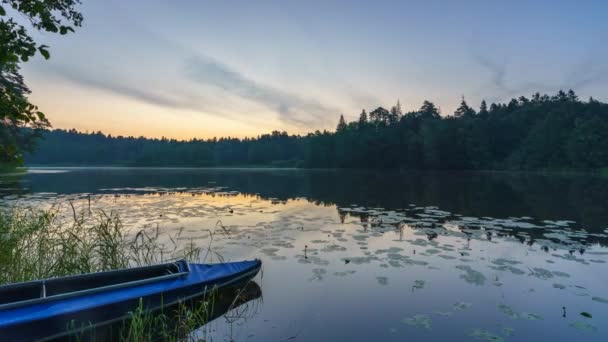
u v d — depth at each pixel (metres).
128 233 8.95
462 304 4.80
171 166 117.44
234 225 10.36
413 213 12.66
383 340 3.88
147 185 26.97
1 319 3.35
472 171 63.41
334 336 3.98
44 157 121.94
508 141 68.69
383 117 95.38
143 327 3.84
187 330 4.08
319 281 5.69
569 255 7.12
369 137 77.38
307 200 17.14
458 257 7.00
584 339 3.91
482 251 7.45
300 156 117.06
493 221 10.93
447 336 3.96
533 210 13.38
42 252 5.81
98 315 3.90
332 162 88.06
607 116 63.09
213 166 118.62
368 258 6.92
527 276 5.89
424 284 5.55
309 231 9.51
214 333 4.09
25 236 6.35
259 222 10.87
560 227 9.95
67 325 3.70
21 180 30.31
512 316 4.45
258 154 122.06
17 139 29.28
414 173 56.31
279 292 5.24
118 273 4.56
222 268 5.41
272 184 29.47
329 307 4.74
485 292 5.23
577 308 4.68
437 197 18.38
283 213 12.74
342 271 6.15
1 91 3.54
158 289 4.43
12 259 5.27
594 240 8.38
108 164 127.69
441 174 51.25
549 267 6.37
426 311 4.61
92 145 133.50
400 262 6.67
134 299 4.17
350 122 100.06
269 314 4.54
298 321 4.36
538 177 40.16
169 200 16.55
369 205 15.09
